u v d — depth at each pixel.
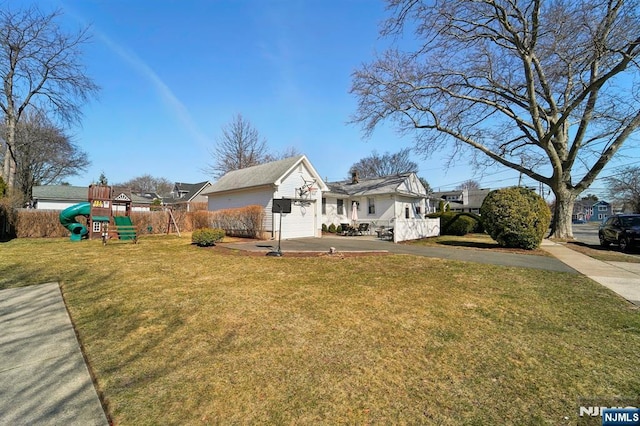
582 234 25.50
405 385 2.58
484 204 12.04
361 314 4.28
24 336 3.60
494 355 3.11
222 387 2.55
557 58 13.87
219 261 8.67
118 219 15.38
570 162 15.31
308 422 2.13
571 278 6.52
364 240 15.41
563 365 2.92
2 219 15.70
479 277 6.57
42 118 29.47
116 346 3.33
